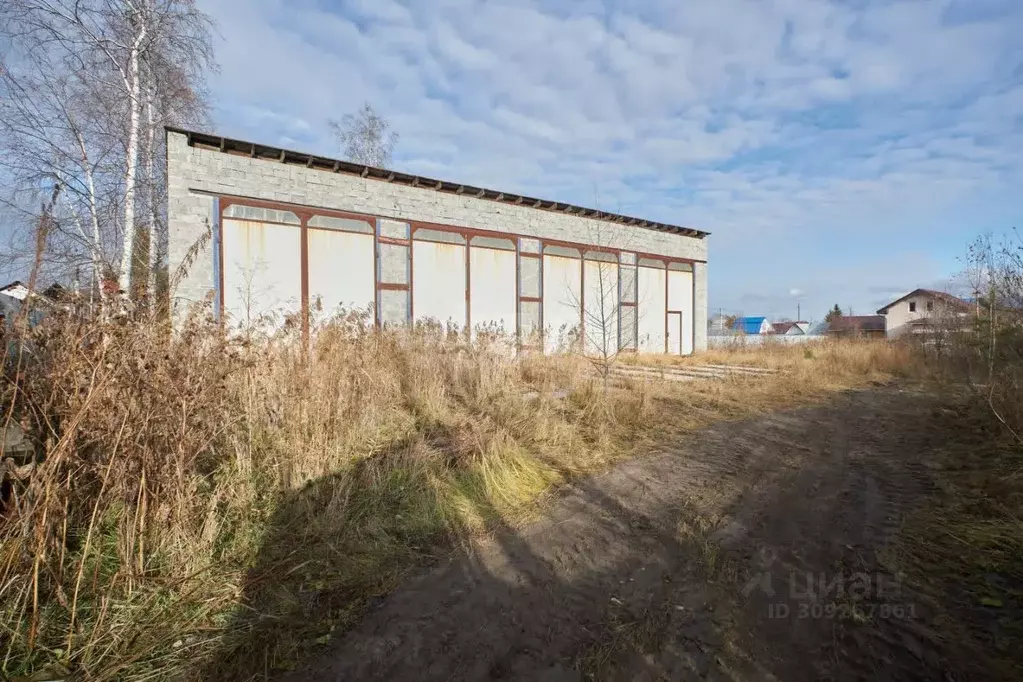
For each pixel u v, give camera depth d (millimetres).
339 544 3627
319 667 2479
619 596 3092
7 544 2754
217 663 2494
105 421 3305
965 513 4188
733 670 2391
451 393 8398
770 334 25828
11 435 3064
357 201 12938
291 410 5316
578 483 5238
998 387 7641
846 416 8969
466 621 2859
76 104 12414
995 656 2418
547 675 2398
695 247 22734
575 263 18000
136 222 13055
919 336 17641
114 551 3238
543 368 10203
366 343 7742
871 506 4477
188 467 3725
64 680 2318
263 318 8867
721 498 4770
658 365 16188
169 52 13297
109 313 3734
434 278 14469
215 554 3420
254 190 11445
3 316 3189
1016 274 9125
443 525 4102
